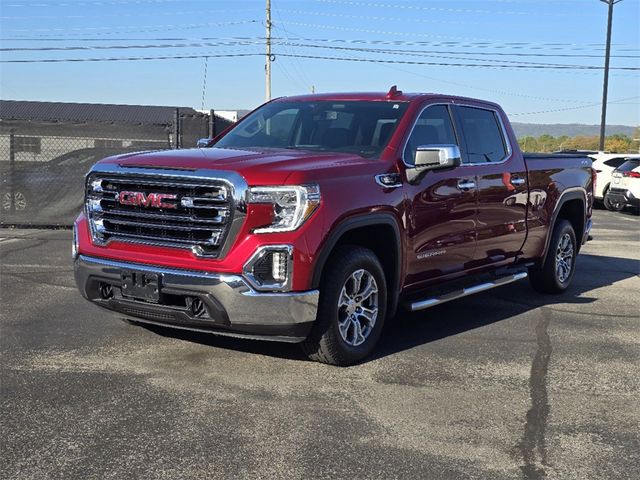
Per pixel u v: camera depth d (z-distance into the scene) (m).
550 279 8.05
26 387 4.66
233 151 5.43
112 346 5.58
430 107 6.20
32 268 8.73
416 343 6.00
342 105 6.30
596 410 4.59
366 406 4.50
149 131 12.38
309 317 4.78
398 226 5.46
